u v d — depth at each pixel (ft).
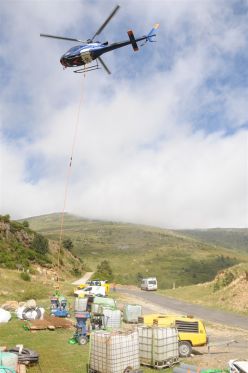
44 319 92.12
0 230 253.24
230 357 69.87
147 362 60.18
